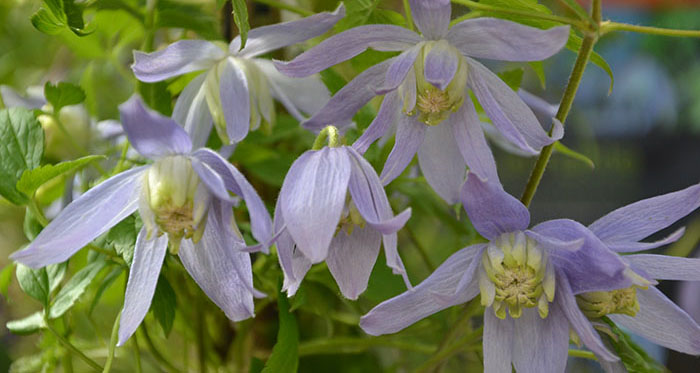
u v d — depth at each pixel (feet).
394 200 1.48
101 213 1.07
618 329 1.09
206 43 1.17
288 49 1.41
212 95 1.19
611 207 2.73
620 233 1.06
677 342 1.07
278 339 1.18
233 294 1.08
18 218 1.71
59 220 1.05
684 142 2.95
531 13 1.09
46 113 1.29
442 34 1.08
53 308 1.23
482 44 1.07
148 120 0.99
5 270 1.37
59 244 1.05
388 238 1.01
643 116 2.87
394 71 1.07
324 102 1.31
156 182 1.06
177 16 1.35
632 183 2.84
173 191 1.05
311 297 1.36
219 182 1.02
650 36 2.85
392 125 1.20
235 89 1.18
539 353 1.08
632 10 2.77
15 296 1.84
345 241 1.09
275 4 1.30
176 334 1.61
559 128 1.07
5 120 1.18
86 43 1.47
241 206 1.26
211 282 1.09
